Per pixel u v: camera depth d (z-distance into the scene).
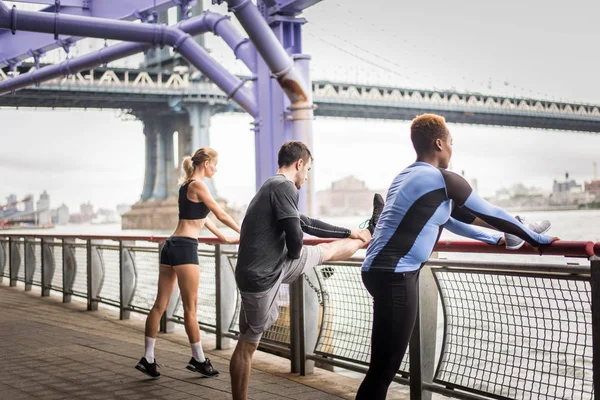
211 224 5.39
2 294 11.82
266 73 11.67
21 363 5.80
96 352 6.26
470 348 3.94
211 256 6.62
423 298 4.13
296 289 5.26
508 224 3.14
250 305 3.81
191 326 5.23
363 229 4.11
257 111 11.89
